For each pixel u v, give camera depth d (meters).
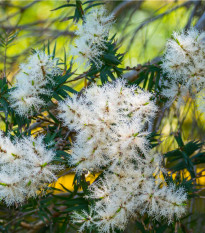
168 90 0.73
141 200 0.69
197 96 0.74
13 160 0.68
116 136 0.68
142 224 0.72
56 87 0.72
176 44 0.72
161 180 0.69
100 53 0.72
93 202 0.70
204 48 0.72
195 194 0.71
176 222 0.72
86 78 0.73
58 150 0.70
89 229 0.70
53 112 0.74
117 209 0.68
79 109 0.68
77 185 0.72
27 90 0.71
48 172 0.68
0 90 0.71
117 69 0.73
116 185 0.69
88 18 0.73
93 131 0.68
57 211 0.73
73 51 0.72
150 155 0.70
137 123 0.68
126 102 0.70
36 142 0.69
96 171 0.71
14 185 0.68
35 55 0.71
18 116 0.72
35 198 0.71
